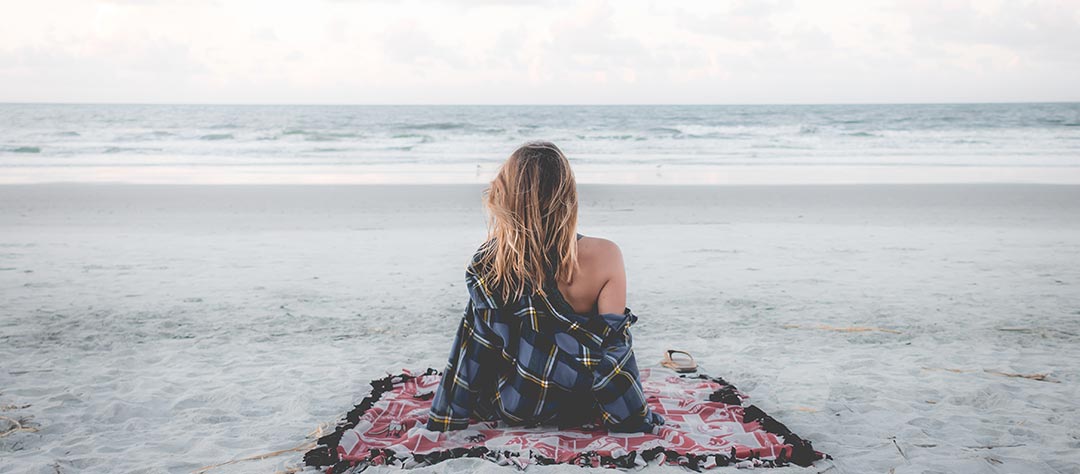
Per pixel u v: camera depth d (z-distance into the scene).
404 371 4.46
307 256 9.61
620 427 3.40
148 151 29.55
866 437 3.57
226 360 5.11
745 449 3.16
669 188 17.81
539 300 3.33
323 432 3.60
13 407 4.04
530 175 3.28
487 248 3.42
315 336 5.82
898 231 11.89
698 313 6.67
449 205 14.95
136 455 3.33
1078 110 68.62
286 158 27.47
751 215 13.73
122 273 8.39
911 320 6.37
